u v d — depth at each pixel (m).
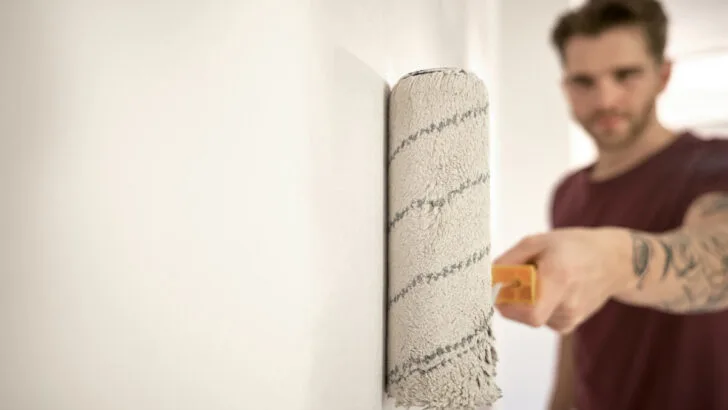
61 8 0.26
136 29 0.29
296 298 0.40
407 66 0.64
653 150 0.95
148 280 0.29
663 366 0.89
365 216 0.52
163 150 0.30
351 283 0.48
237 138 0.35
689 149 0.93
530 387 0.97
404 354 0.51
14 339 0.24
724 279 0.86
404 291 0.52
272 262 0.38
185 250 0.31
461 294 0.51
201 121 0.33
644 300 0.89
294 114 0.40
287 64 0.40
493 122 1.00
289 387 0.39
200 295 0.32
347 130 0.48
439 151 0.51
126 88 0.29
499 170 1.02
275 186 0.38
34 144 0.25
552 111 1.01
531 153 1.02
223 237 0.34
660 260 0.85
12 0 0.24
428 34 0.71
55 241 0.26
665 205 0.93
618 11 0.97
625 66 0.97
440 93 0.52
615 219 0.96
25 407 0.25
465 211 0.51
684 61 0.96
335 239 0.46
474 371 0.51
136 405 0.29
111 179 0.28
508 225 1.02
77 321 0.26
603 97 0.98
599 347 0.93
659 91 0.96
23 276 0.25
